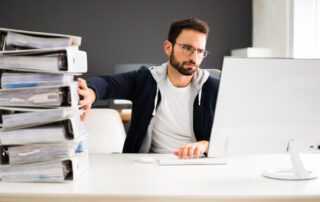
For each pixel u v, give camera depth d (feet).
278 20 15.43
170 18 18.84
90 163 6.35
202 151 6.86
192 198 4.55
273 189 4.83
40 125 5.37
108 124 10.33
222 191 4.70
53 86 5.26
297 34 14.25
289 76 5.55
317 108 5.64
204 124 8.24
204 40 7.91
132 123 8.42
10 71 5.53
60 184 5.07
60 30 18.84
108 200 4.61
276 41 15.65
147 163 6.35
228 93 5.49
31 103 5.32
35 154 5.21
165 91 8.25
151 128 8.25
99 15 18.84
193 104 8.22
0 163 5.29
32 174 5.18
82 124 5.89
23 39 5.30
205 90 8.23
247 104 5.54
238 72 5.48
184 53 7.85
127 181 5.17
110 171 5.78
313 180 5.32
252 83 5.50
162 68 8.29
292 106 5.60
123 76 8.45
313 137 5.67
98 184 5.03
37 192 4.69
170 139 8.30
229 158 6.74
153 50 18.92
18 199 4.69
